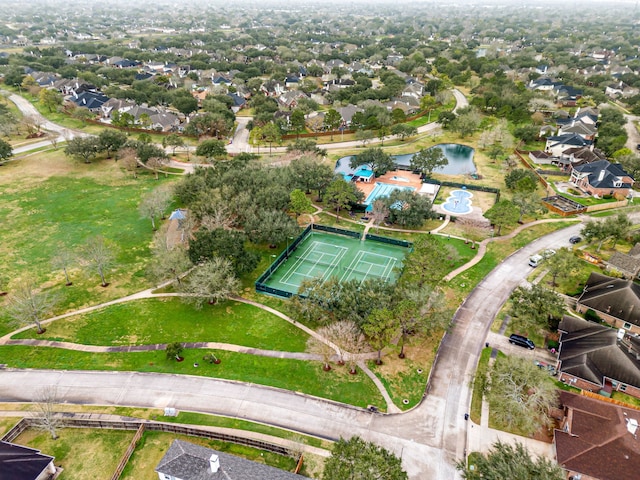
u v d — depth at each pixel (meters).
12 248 101.50
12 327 78.44
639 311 77.62
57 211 118.69
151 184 137.12
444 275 89.81
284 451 56.62
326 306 76.81
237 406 64.31
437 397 66.31
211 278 80.69
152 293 88.62
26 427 60.25
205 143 151.62
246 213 103.56
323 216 121.81
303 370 70.69
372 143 183.38
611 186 130.50
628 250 103.62
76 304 84.81
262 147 173.12
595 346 69.31
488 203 131.00
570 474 53.38
